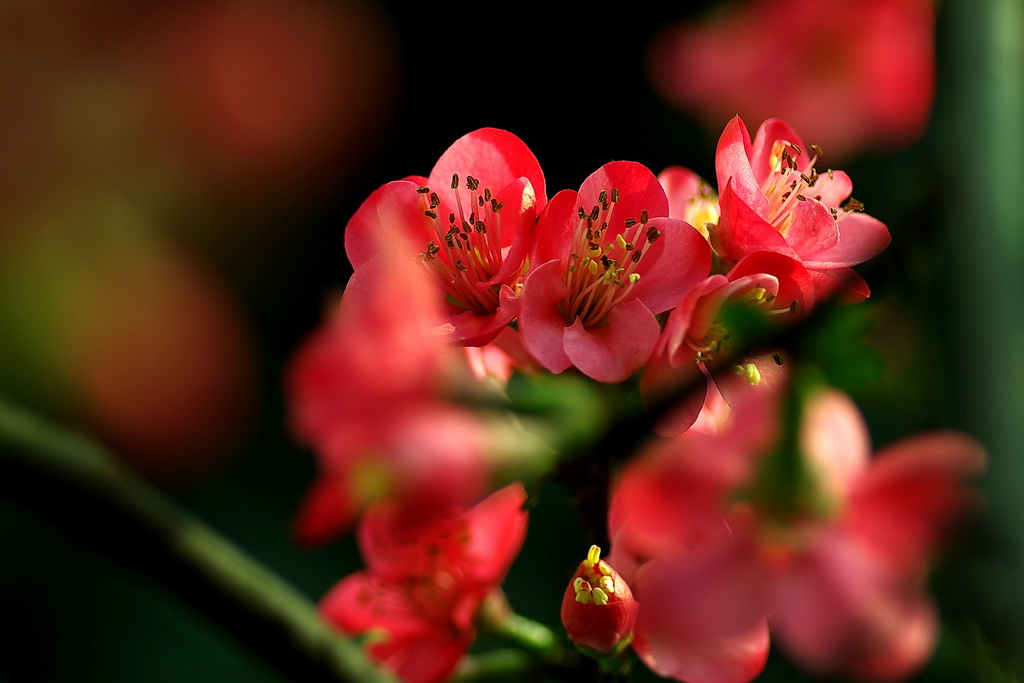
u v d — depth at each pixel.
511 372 0.71
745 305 0.67
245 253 1.10
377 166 1.14
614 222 0.70
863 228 0.71
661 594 0.69
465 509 0.70
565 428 0.70
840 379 0.66
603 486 0.70
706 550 0.70
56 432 0.68
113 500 0.67
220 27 0.85
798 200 0.71
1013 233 0.77
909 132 1.15
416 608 0.73
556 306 0.69
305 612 0.68
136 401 0.87
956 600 0.75
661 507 0.69
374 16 1.15
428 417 0.68
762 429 0.70
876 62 1.17
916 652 0.74
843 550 0.73
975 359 0.77
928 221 0.71
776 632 0.73
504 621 0.73
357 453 0.68
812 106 1.18
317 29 0.97
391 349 0.68
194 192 0.87
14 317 0.82
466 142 0.71
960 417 0.77
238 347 1.04
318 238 1.16
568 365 0.69
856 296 0.69
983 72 0.79
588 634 0.69
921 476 0.74
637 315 0.69
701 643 0.69
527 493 0.70
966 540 0.75
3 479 0.67
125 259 0.85
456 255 0.70
